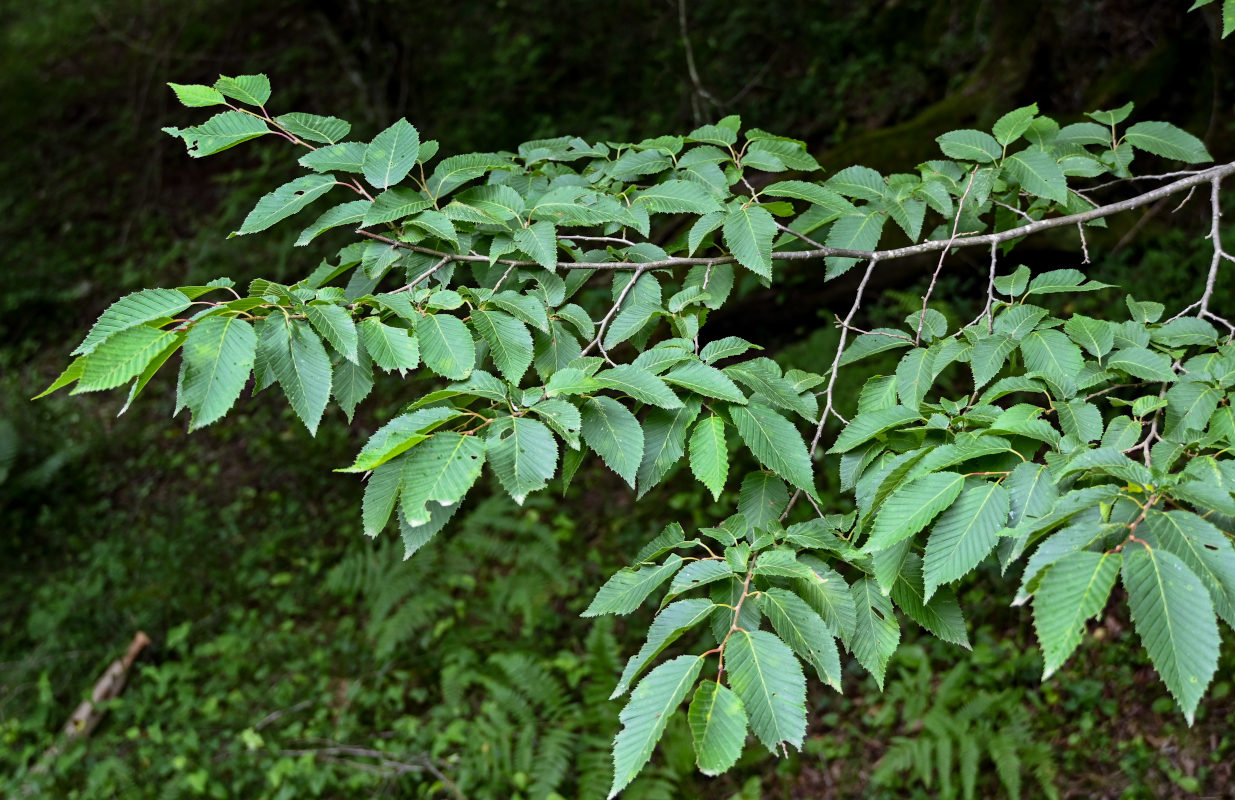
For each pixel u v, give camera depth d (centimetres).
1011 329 172
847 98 754
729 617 130
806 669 473
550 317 179
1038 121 229
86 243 996
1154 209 537
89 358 122
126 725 534
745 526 151
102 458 765
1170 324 170
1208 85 560
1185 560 104
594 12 909
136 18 1143
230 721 516
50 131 1088
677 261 194
